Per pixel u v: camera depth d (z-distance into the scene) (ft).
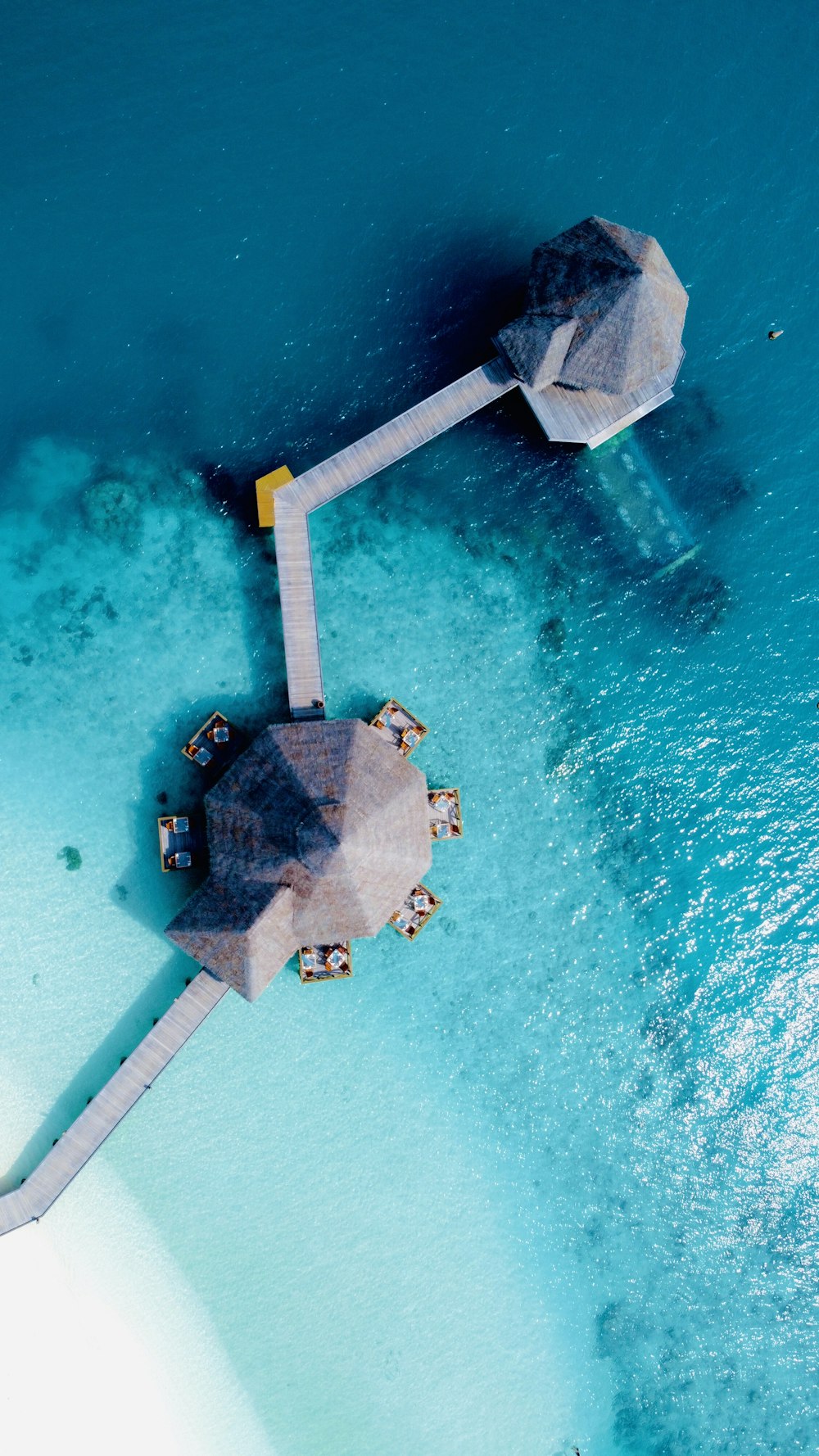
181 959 73.82
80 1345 71.26
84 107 75.92
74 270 75.15
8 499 73.61
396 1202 76.43
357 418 76.89
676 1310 80.94
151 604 74.74
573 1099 79.77
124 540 74.59
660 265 72.74
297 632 72.69
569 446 80.48
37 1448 69.82
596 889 80.59
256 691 75.56
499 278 79.15
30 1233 71.05
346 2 79.20
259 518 74.69
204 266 76.48
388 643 77.20
